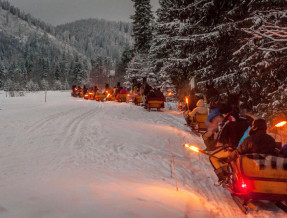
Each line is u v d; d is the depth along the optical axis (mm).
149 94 22203
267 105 14789
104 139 10883
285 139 11656
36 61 168875
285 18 12891
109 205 4359
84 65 160125
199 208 4684
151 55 44281
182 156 9016
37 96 53250
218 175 5941
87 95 42688
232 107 6809
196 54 19531
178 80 24078
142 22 55375
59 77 147875
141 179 6371
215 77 19047
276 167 4750
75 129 12867
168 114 20547
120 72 74812
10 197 4668
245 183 4863
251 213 4773
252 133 5078
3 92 72312
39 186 5418
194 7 19281
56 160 7844
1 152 8656
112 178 6262
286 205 4984
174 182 6344
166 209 4406
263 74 14656
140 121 16547
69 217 3803
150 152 9258
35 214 3891
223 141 5922
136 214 4059
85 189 5234
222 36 17562
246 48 14750
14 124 14086
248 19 14172
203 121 12336
